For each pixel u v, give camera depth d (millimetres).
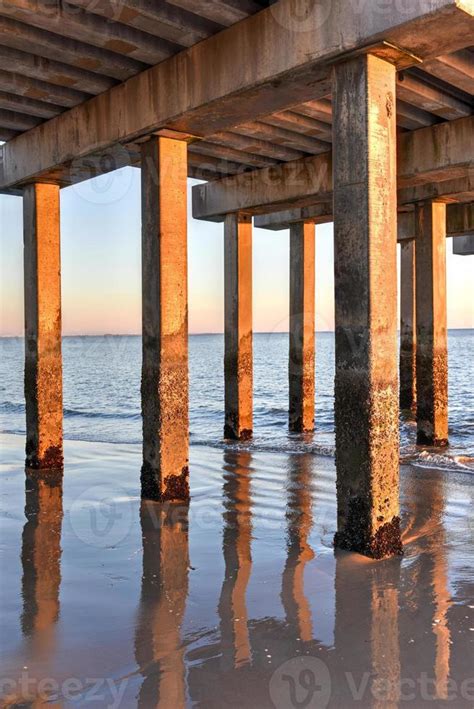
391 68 5012
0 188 9133
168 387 6906
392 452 5023
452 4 4258
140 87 6738
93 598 4262
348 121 4973
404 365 15641
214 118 6359
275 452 10203
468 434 12477
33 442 8836
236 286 11508
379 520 4965
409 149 8688
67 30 5703
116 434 12469
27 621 3900
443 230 11000
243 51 5637
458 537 5625
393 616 3924
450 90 7523
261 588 4406
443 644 3555
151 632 3732
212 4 5324
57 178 8570
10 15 5406
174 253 6949
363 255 4871
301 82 5488
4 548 5359
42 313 8781
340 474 5117
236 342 11516
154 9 5465
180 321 7004
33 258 8789
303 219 12336
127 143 7090
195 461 9414
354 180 4930
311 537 5590
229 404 11680
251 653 3465
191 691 3084
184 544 5438
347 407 5012
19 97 7492
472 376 26766
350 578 4555
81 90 7238
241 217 11508
